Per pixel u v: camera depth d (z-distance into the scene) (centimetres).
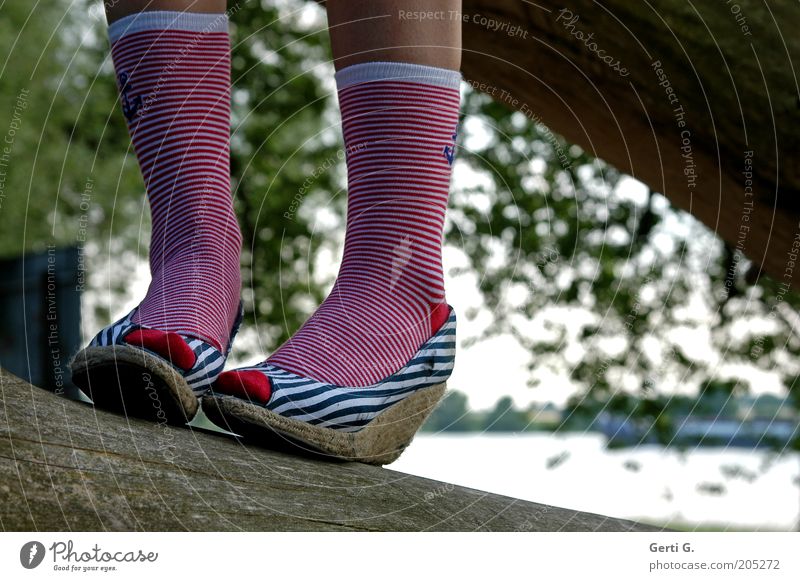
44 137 739
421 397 128
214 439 112
